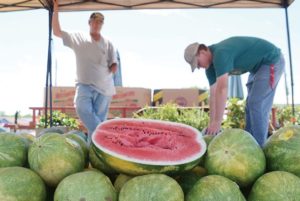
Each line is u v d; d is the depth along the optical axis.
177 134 2.05
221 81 4.23
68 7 7.48
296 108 9.34
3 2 7.27
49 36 7.48
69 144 1.87
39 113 10.28
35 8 7.67
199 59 4.48
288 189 1.67
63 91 11.46
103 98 6.11
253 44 4.61
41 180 1.79
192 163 1.79
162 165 1.74
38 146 1.83
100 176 1.71
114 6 7.59
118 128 2.08
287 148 1.86
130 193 1.60
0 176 1.70
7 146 1.92
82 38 5.94
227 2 7.31
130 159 1.75
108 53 6.14
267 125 4.77
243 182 1.80
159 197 1.57
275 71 4.69
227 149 1.82
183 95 11.89
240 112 7.74
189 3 7.45
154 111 8.64
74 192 1.62
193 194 1.69
